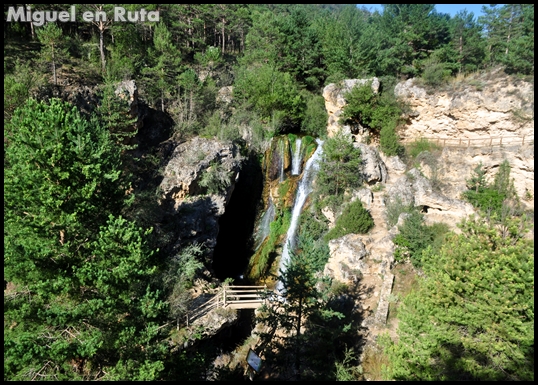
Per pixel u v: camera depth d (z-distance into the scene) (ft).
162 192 90.17
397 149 103.09
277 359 47.32
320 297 48.70
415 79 108.47
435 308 37.52
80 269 35.14
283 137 113.19
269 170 112.16
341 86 115.24
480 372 33.94
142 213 75.92
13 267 33.60
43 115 39.60
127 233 37.78
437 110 101.65
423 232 69.41
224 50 184.34
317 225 92.22
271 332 51.19
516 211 71.10
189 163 95.30
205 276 86.63
